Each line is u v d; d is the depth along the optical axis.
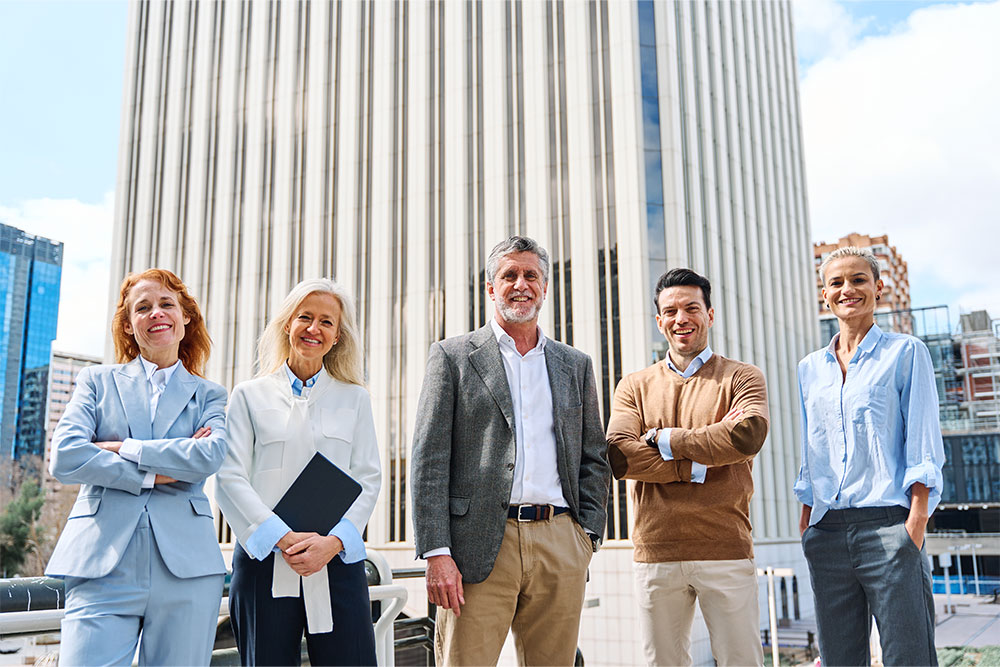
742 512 3.31
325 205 26.72
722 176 24.91
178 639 2.51
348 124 26.80
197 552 2.60
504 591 2.97
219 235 28.86
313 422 2.93
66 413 2.59
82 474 2.47
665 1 22.52
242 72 29.89
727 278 23.97
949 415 37.84
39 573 37.12
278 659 2.64
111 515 2.51
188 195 30.09
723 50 27.30
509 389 3.14
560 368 3.29
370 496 2.93
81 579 2.47
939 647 13.51
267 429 2.87
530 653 3.09
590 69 22.61
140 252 30.81
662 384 3.58
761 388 3.34
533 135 23.12
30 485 38.91
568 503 3.14
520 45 23.89
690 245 21.92
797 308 30.92
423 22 25.95
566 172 22.41
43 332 63.75
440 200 24.45
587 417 3.32
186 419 2.78
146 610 2.50
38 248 64.69
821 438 3.25
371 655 2.77
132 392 2.73
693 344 3.53
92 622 2.39
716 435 3.16
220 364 27.66
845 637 3.11
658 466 3.27
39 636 2.69
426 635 4.34
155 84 32.31
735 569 3.21
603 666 18.78
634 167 21.36
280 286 27.05
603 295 21.28
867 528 3.04
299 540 2.63
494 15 24.48
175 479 2.58
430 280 24.11
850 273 3.25
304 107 28.00
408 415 23.61
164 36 32.66
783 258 30.22
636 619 18.64
